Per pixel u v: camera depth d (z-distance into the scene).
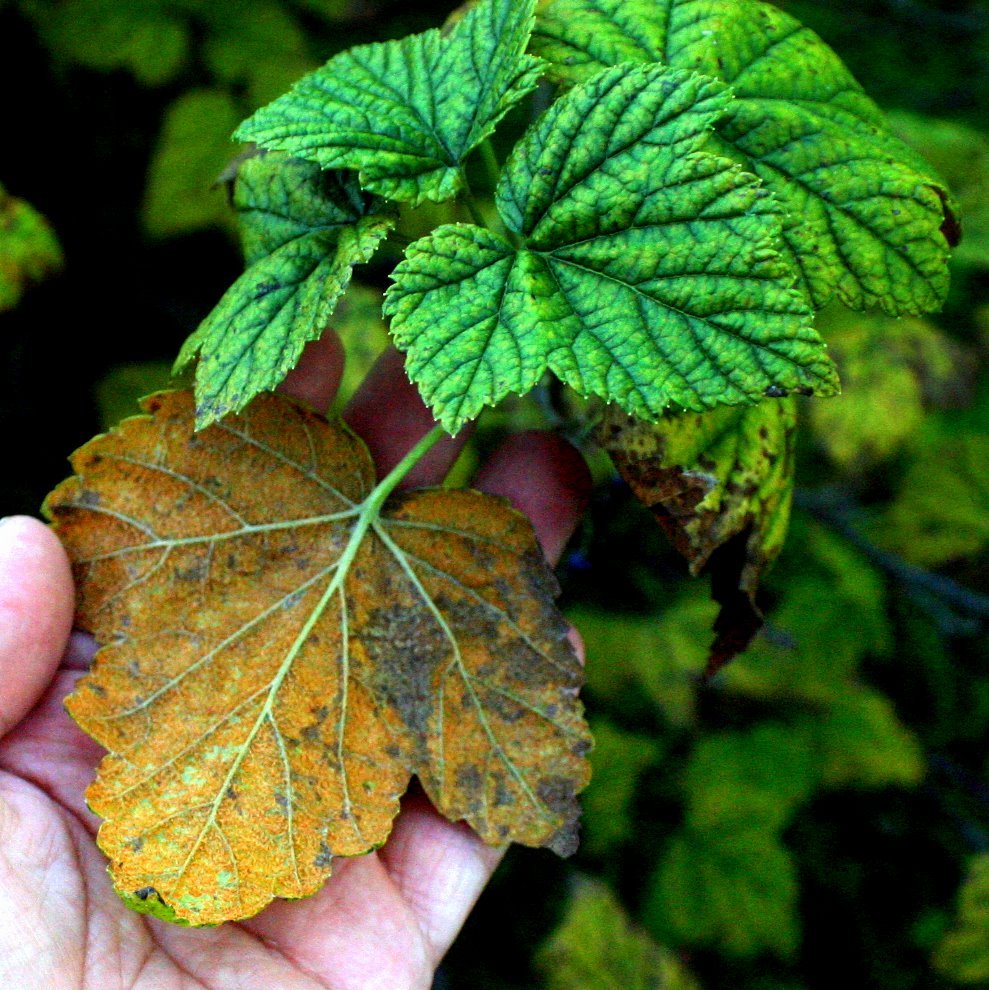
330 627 0.19
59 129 0.33
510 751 0.19
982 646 0.41
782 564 0.35
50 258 0.27
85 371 0.32
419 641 0.19
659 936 0.33
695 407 0.15
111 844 0.17
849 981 0.36
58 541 0.19
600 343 0.15
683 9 0.18
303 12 0.35
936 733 0.40
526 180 0.16
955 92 0.40
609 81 0.16
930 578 0.35
